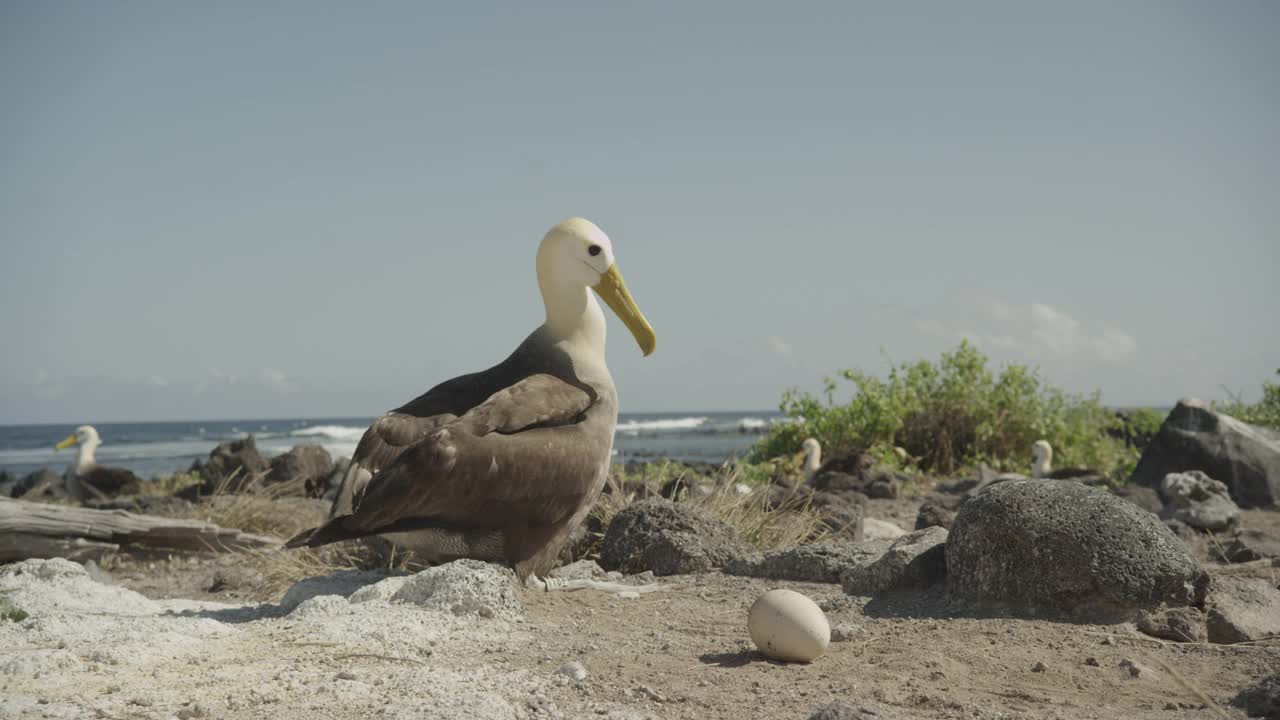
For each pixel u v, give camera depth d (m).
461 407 6.51
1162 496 11.46
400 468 5.70
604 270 6.85
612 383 6.78
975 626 5.11
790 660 4.56
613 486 9.25
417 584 5.58
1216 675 4.38
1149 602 5.19
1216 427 13.43
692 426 115.31
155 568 9.78
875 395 18.72
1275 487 12.86
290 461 15.93
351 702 3.69
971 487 15.07
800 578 6.91
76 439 16.66
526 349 6.80
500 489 5.79
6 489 18.84
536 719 3.55
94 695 3.78
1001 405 18.89
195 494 15.45
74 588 6.48
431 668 4.25
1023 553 5.34
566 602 6.01
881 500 13.92
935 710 3.80
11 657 4.26
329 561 8.35
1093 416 20.28
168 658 4.41
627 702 3.84
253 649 4.57
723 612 5.84
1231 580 5.71
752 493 9.95
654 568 7.44
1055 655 4.64
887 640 4.95
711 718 3.66
